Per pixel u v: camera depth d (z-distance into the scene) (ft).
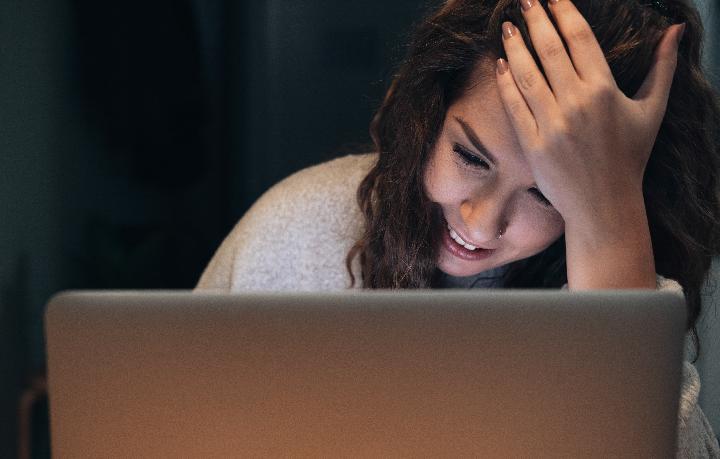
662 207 3.39
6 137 6.16
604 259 3.03
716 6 4.83
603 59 2.93
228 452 2.15
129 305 2.11
